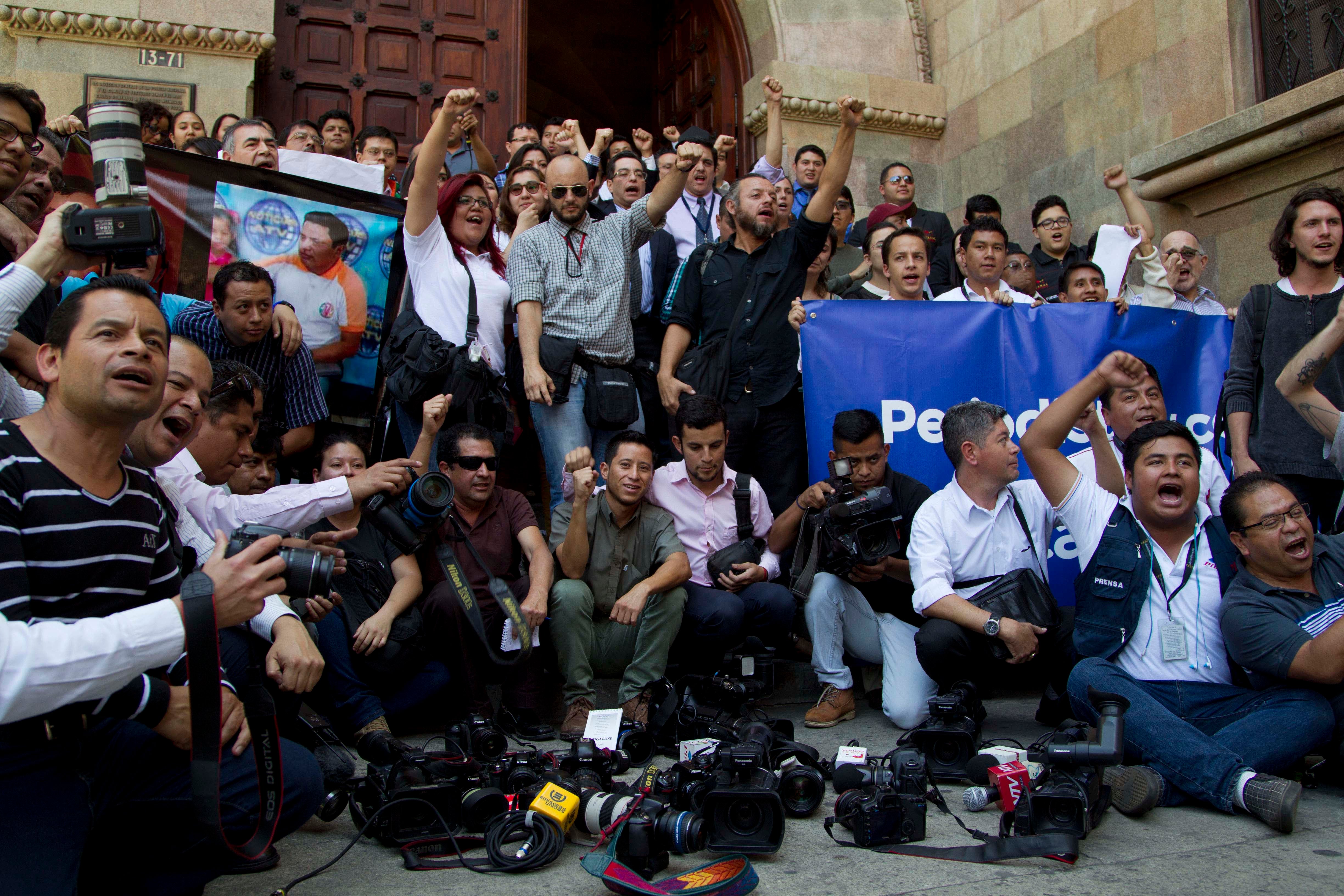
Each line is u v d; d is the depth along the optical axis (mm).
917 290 5004
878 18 9078
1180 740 2863
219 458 3043
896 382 4719
